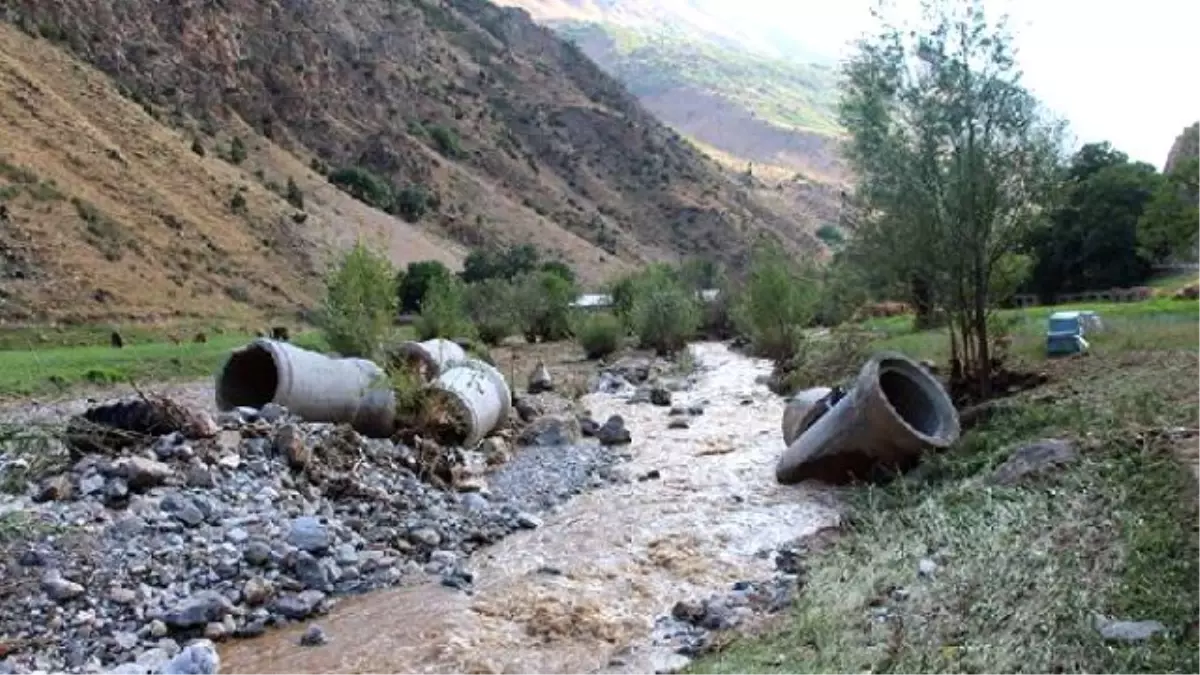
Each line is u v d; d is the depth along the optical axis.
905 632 9.58
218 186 86.00
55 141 72.62
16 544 12.12
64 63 89.50
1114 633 8.56
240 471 15.28
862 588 11.14
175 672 9.92
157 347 47.56
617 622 11.59
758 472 19.95
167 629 11.24
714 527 15.75
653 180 178.00
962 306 22.34
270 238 83.44
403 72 158.25
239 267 74.81
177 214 75.50
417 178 133.75
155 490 14.04
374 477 16.70
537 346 56.81
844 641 9.66
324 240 89.50
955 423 18.42
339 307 30.30
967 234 21.77
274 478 15.38
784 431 21.70
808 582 11.96
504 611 11.97
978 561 10.95
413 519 15.38
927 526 13.07
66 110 78.31
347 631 11.49
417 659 10.59
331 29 150.00
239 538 13.26
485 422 21.84
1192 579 9.41
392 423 20.62
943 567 11.31
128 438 15.59
